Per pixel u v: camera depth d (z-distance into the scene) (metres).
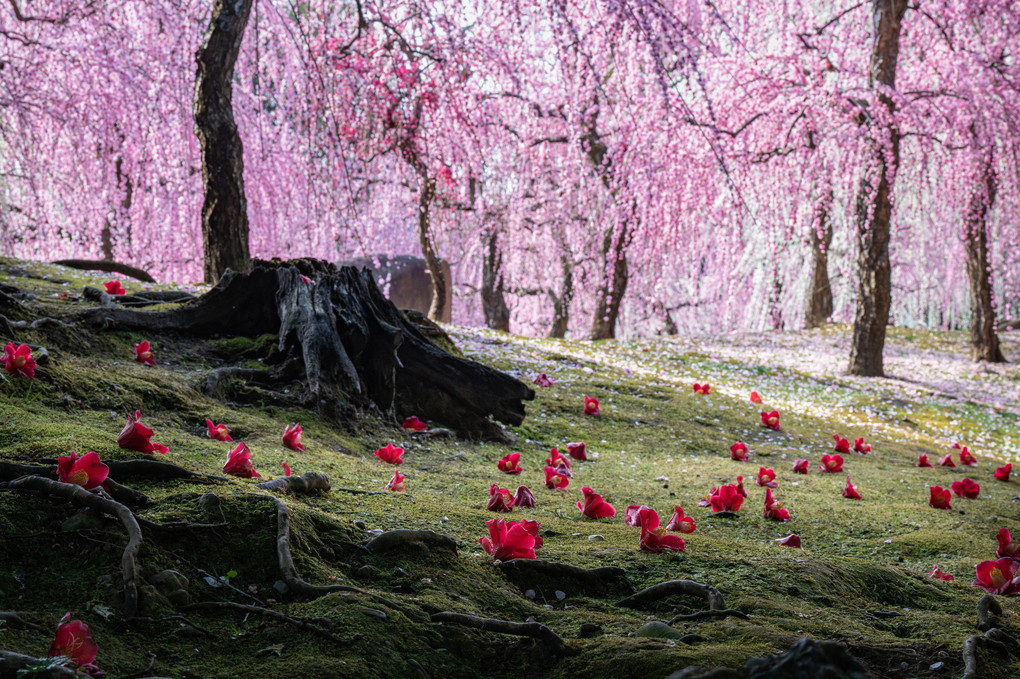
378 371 5.66
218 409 4.55
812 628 2.21
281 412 4.87
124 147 12.27
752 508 4.67
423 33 9.73
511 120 16.03
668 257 14.63
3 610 1.76
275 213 12.86
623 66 11.18
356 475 3.90
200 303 5.80
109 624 1.79
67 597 1.85
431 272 18.52
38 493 2.13
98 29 11.09
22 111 10.95
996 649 2.12
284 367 5.31
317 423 4.91
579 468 5.64
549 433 6.76
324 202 10.34
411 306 20.36
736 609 2.29
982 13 13.46
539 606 2.29
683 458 6.50
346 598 1.98
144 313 5.53
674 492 4.96
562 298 19.27
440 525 2.97
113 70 11.03
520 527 2.52
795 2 15.54
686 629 2.12
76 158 11.98
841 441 7.64
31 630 1.67
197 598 1.96
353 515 2.82
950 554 3.99
